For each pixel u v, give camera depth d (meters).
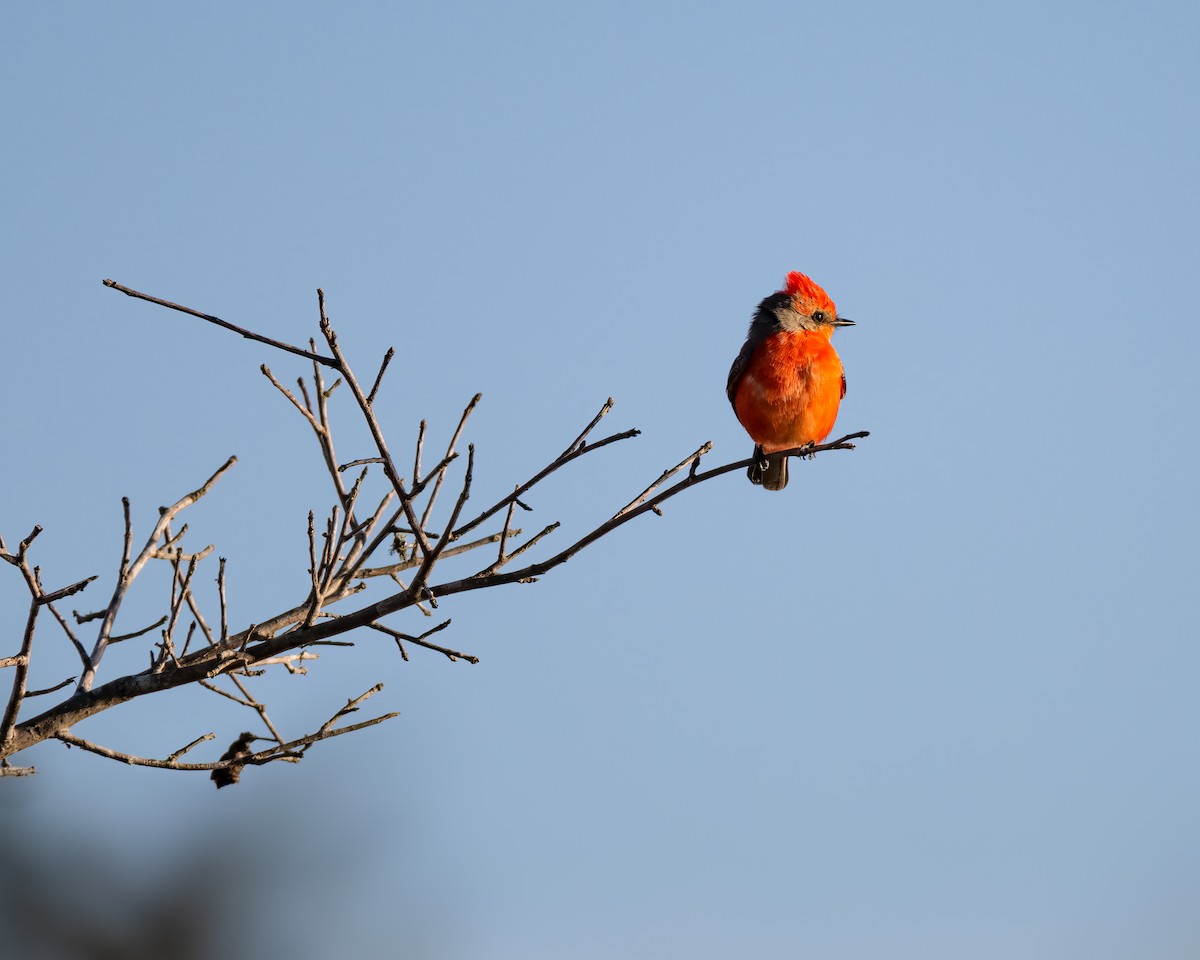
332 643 9.85
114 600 9.53
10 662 8.85
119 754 9.30
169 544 9.60
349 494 9.88
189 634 9.70
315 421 9.75
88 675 9.39
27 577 8.91
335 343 9.45
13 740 9.05
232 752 9.66
